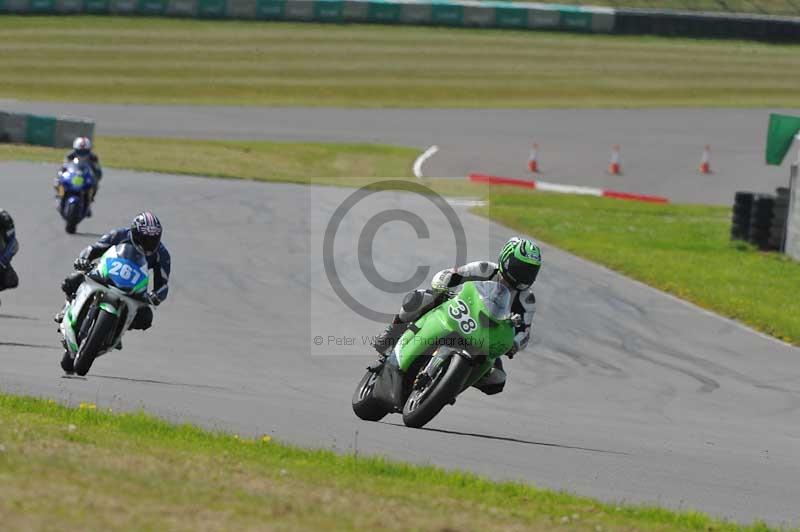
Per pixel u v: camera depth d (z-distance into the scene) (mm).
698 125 166750
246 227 82875
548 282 71938
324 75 177250
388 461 26562
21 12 186875
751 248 95438
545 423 38625
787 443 38469
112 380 39406
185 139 136750
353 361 48531
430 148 144000
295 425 33531
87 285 37438
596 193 127750
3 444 21453
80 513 16391
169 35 186625
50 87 157000
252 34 191875
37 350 44406
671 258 85250
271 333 52969
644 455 33906
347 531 17781
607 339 57531
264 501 19344
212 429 31000
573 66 193000
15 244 42344
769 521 26672
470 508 21750
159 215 86000
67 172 76438
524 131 157625
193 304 58594
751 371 52438
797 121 94375
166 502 18047
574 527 21328
